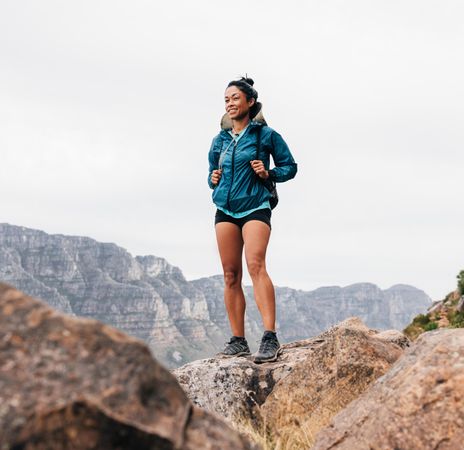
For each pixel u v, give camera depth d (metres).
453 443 3.91
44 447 2.48
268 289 7.68
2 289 2.95
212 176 8.11
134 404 2.66
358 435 4.48
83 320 2.91
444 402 4.09
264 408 6.74
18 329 2.78
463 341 4.43
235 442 2.86
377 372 6.19
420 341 4.90
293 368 6.96
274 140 8.01
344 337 6.49
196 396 7.27
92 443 2.53
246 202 7.82
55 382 2.62
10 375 2.60
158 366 2.91
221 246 8.06
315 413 6.20
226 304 8.23
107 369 2.74
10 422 2.46
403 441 4.07
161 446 2.59
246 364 7.49
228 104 8.16
